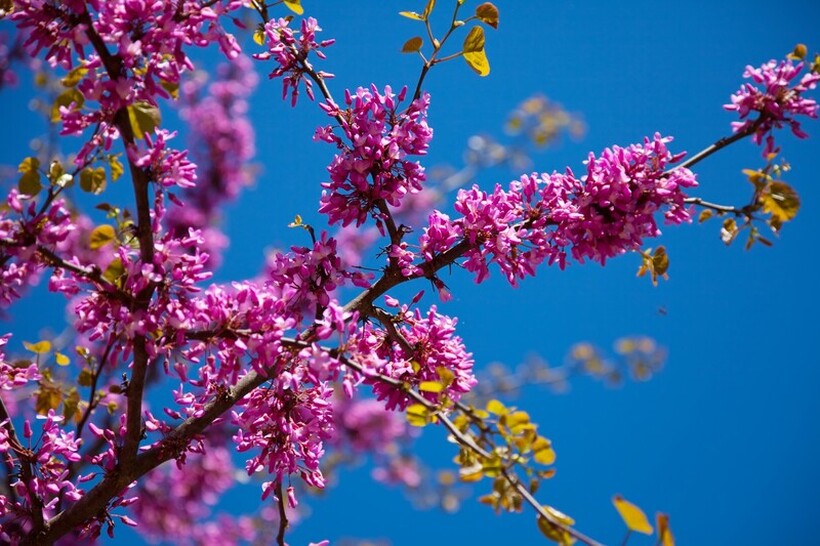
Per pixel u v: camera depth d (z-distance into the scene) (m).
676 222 4.47
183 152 3.58
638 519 3.05
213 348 3.76
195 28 3.60
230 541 9.95
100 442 5.28
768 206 4.43
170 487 9.34
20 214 3.52
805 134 4.50
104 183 4.36
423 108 4.39
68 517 4.21
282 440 4.14
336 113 4.39
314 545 4.14
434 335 4.35
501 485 3.36
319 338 3.67
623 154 4.39
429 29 4.42
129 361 4.08
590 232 4.32
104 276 3.77
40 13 3.66
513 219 4.31
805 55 4.56
